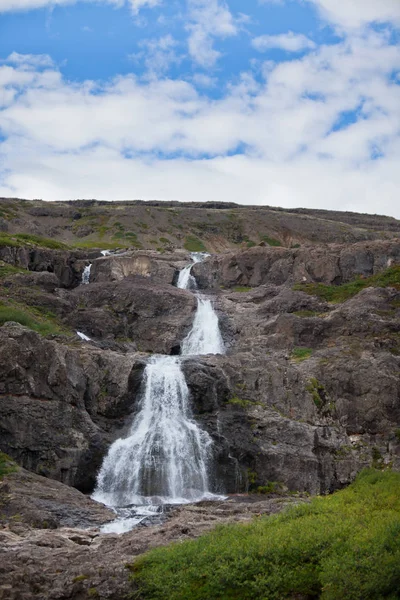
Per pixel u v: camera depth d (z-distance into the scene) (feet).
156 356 171.73
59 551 93.25
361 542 82.07
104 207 563.89
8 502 114.32
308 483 145.48
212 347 205.05
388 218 622.95
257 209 607.78
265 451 147.84
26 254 241.76
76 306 215.72
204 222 538.47
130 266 250.57
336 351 181.88
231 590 81.20
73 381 149.28
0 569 85.92
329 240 524.11
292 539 85.35
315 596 79.30
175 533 98.22
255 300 229.25
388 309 204.85
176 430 149.59
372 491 108.47
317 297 224.74
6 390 139.33
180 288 234.99
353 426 162.61
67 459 138.82
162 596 81.87
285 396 161.68
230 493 144.15
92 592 83.05
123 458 144.66
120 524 111.14
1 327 148.25
